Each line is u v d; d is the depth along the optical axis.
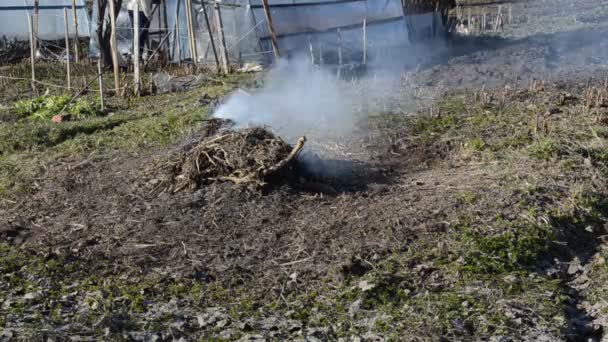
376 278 6.06
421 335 5.35
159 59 16.75
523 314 5.64
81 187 8.26
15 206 7.90
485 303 5.79
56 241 6.96
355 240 6.75
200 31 16.81
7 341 5.18
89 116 12.05
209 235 6.97
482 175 8.20
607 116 9.83
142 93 13.62
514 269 6.33
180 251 6.71
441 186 7.95
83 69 16.17
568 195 7.65
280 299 5.92
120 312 5.66
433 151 9.14
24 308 5.68
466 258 6.38
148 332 5.40
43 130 10.64
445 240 6.69
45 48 18.23
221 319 5.62
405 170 8.63
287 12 16.95
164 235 6.99
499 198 7.48
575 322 5.71
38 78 15.32
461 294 5.90
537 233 6.85
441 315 5.60
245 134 7.92
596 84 11.89
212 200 7.49
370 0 18.55
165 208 7.43
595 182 8.00
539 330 5.48
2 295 5.90
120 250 6.76
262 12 16.41
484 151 8.90
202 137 8.62
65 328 5.39
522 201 7.40
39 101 12.63
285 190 7.65
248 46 16.31
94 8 18.47
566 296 5.98
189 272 6.32
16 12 19.48
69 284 6.15
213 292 6.03
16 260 6.52
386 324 5.48
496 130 9.63
